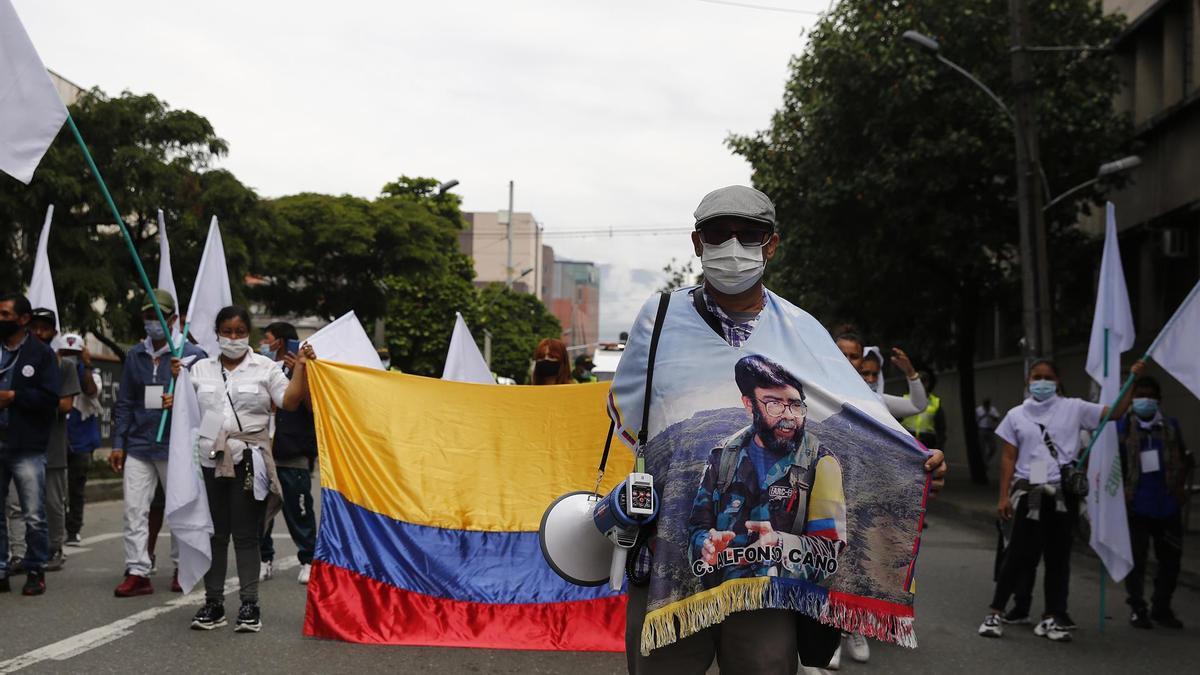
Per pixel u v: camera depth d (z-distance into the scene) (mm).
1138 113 21609
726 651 3312
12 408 7793
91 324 21844
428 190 52688
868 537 3330
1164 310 20812
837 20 20906
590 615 6684
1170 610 8305
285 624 7055
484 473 7125
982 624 7965
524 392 7293
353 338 8922
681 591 3209
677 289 3551
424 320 43031
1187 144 19656
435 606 6723
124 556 10031
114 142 21922
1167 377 19656
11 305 7750
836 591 3295
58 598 7789
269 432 6996
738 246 3330
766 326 3412
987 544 13641
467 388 7316
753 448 3273
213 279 8914
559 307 154625
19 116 6719
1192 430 18609
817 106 20859
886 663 6777
